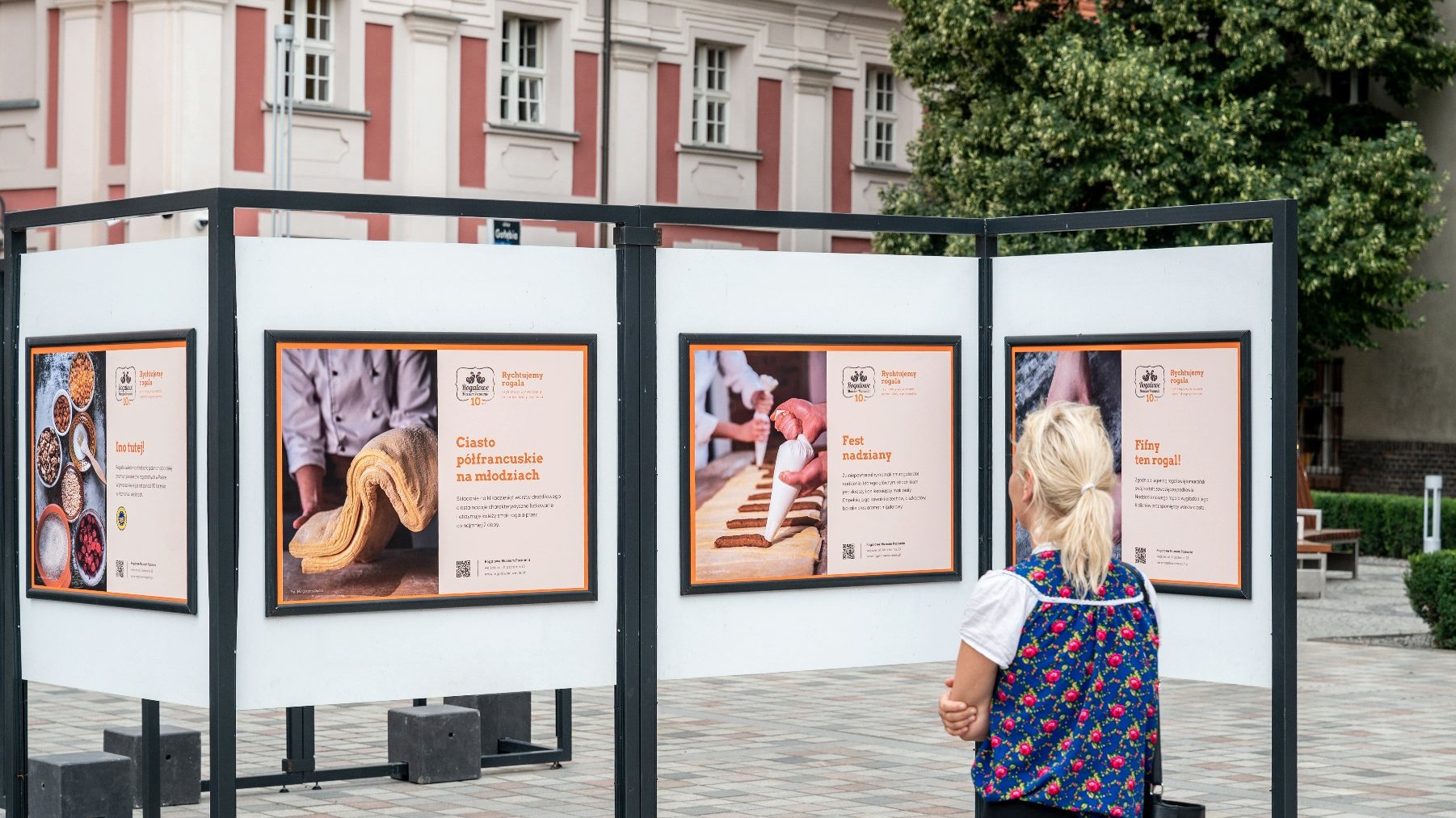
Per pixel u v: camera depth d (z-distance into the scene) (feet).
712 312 22.43
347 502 20.24
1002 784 13.29
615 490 21.72
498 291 21.01
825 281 23.26
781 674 44.14
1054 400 24.00
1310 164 77.77
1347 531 70.33
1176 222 22.49
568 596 21.38
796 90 97.50
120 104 78.02
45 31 80.07
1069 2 77.71
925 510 24.12
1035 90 78.23
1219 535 22.39
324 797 28.32
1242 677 22.15
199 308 19.86
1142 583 13.71
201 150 76.43
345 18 80.64
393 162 82.17
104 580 21.26
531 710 35.29
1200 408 22.58
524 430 21.17
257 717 36.78
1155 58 74.69
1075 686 13.19
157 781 22.74
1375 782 29.78
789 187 97.60
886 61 101.76
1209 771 30.81
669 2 91.71
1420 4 81.61
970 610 13.33
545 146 87.45
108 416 21.12
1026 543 24.43
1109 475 13.38
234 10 77.36
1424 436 89.15
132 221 77.56
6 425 23.16
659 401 22.04
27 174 80.74
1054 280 24.07
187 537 19.98
